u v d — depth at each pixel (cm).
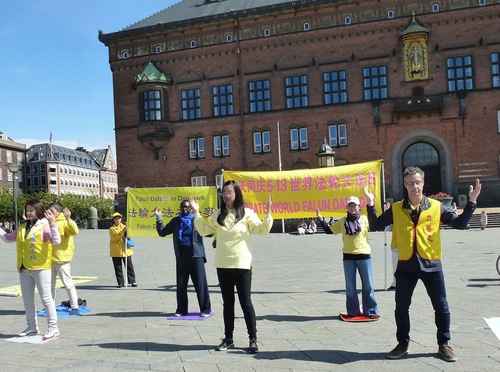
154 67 4816
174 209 1267
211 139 4734
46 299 768
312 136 4497
